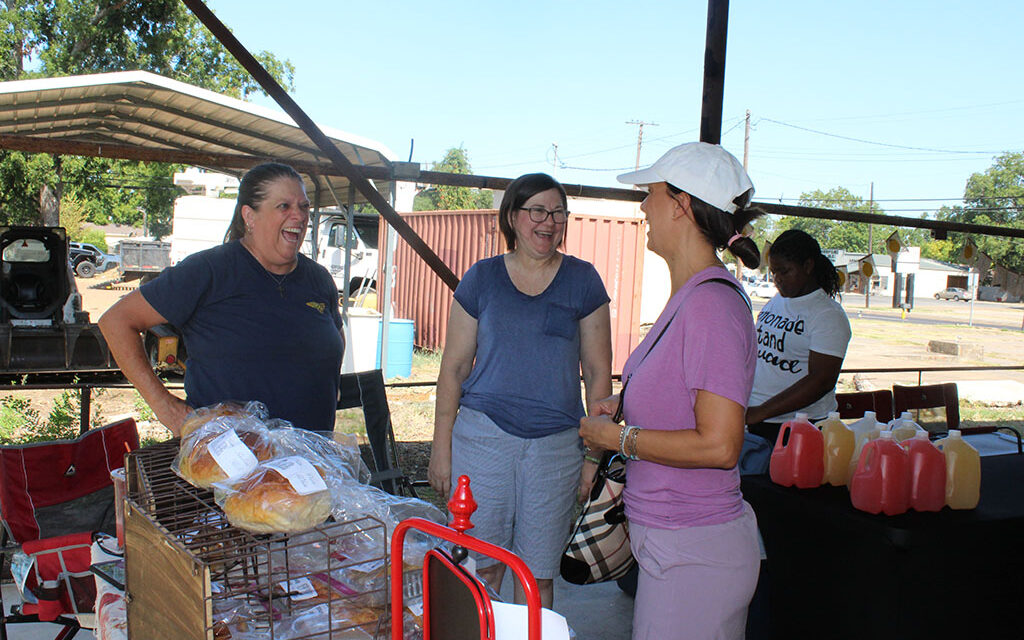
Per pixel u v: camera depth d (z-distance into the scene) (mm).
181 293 2322
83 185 19781
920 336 24312
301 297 2539
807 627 2701
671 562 1849
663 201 1886
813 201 69250
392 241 9141
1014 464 3342
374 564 1680
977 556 2486
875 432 2885
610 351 2785
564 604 3730
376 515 1741
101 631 2021
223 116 6680
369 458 4141
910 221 5566
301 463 1590
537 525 2658
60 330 7977
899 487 2516
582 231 12703
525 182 2561
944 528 2410
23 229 8227
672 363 1822
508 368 2625
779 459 2871
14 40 20484
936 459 2562
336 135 6961
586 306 2676
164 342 7719
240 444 1667
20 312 8148
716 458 1713
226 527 1592
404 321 10664
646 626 1909
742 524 1882
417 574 1698
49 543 2625
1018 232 5914
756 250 1799
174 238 19844
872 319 31453
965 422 7336
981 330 27766
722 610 1861
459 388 2801
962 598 2484
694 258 1870
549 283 2652
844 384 12727
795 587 2754
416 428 7930
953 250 55594
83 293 23281
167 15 21875
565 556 2090
